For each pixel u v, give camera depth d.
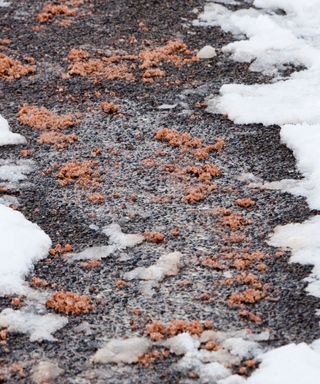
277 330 8.00
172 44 14.54
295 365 7.39
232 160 11.23
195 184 10.66
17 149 11.57
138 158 11.30
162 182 10.71
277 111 12.31
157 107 12.67
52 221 9.95
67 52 14.40
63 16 15.74
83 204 10.27
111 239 9.55
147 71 13.68
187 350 7.70
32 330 8.08
